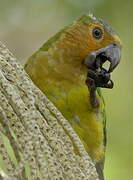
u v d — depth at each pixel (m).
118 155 9.82
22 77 3.82
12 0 12.43
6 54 3.89
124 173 9.49
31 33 13.41
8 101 3.63
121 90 11.05
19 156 3.47
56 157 3.69
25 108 3.55
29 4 12.50
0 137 3.26
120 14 11.00
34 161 3.23
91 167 3.76
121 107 10.73
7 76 3.80
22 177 3.21
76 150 3.89
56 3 12.12
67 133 3.97
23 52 13.84
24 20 12.93
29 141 3.29
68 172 3.66
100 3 11.08
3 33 13.42
